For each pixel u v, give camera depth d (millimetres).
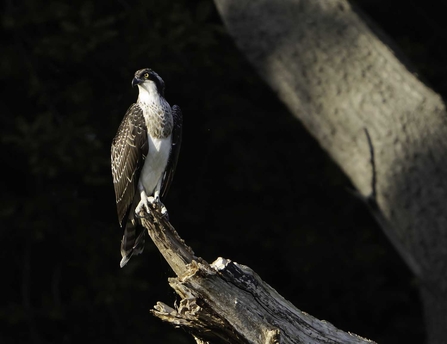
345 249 14273
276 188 14781
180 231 14594
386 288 15477
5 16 12852
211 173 14836
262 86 14438
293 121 14117
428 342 8773
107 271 13586
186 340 13719
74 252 13750
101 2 13695
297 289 15242
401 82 8711
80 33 12539
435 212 8344
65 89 13891
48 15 12781
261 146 14547
